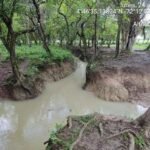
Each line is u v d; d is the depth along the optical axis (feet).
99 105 54.03
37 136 39.06
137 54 88.89
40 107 53.01
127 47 93.56
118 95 55.72
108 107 52.80
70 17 99.81
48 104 54.70
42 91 61.11
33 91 56.75
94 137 29.40
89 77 64.80
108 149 27.30
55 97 59.26
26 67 64.28
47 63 73.77
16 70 55.42
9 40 52.95
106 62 72.33
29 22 91.25
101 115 34.83
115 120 32.89
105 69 63.05
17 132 40.78
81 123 32.32
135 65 66.03
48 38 117.60
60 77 75.77
